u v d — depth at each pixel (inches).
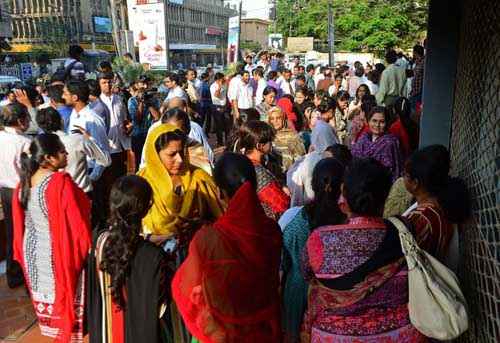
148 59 595.5
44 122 161.8
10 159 161.8
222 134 462.3
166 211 118.0
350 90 456.4
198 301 80.8
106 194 233.3
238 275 78.7
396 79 305.4
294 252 98.3
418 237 77.1
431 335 70.8
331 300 73.5
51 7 2566.4
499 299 68.7
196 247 81.2
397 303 71.9
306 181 141.5
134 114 304.2
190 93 426.3
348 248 71.8
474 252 84.0
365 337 72.0
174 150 117.6
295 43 1242.6
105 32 2714.1
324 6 1300.4
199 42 3786.9
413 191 85.8
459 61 129.5
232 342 80.1
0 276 186.1
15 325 151.9
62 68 274.7
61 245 111.0
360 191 72.7
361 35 957.2
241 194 81.4
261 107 286.5
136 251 88.2
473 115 103.5
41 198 113.0
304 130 257.8
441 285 70.7
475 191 87.2
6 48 1416.1
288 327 101.3
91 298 95.7
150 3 585.6
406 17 896.3
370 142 171.2
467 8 119.0
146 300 86.6
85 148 166.2
